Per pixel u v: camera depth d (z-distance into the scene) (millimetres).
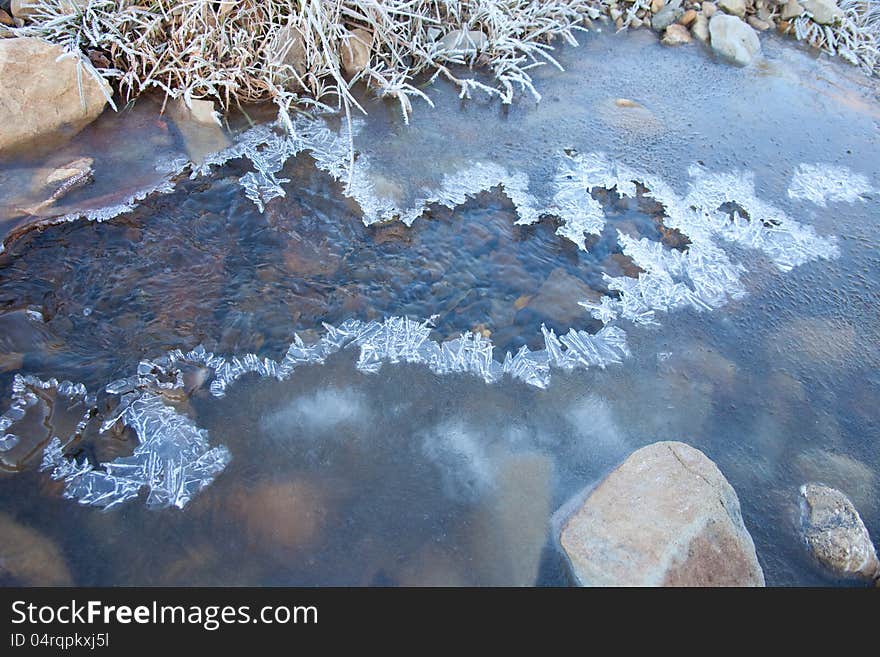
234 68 1257
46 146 1176
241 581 841
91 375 964
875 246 1203
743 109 1408
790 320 1096
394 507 897
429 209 1181
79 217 1108
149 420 937
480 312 1073
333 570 853
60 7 1267
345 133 1271
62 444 910
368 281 1089
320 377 995
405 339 1036
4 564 826
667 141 1324
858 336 1085
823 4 1574
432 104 1301
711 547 844
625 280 1124
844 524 890
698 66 1490
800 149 1342
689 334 1072
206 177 1182
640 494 880
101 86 1213
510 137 1299
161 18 1249
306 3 1255
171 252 1087
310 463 924
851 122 1411
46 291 1029
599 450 958
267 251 1104
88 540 853
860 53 1561
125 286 1046
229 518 877
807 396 1020
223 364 993
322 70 1299
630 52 1512
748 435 979
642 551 838
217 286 1061
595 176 1250
